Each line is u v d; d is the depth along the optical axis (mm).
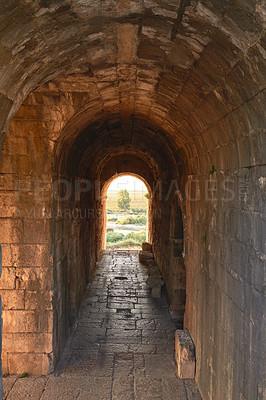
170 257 9008
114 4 2568
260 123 2834
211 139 4488
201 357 5164
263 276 2838
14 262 5574
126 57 3912
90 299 9359
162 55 3625
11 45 2475
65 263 6734
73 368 5852
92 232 11875
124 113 7250
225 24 2418
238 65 2711
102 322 7859
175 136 6852
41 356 5633
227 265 3895
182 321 7980
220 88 3291
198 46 3010
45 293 5605
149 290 10242
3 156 5520
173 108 5352
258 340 2938
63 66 3734
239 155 3467
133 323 7828
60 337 6258
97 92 5352
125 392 5215
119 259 14578
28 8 2229
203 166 5262
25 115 5453
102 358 6227
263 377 2812
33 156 5531
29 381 5441
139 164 15234
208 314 4781
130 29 3107
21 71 2943
